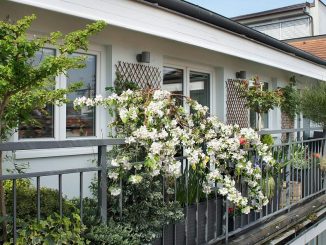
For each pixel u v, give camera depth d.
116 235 2.59
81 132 4.96
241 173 3.82
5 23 2.19
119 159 2.80
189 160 3.24
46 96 2.59
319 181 6.24
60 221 2.36
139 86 5.56
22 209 2.70
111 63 5.18
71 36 2.41
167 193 3.29
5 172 3.94
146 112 3.02
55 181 4.60
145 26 4.77
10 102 2.49
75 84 2.76
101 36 5.01
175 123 3.13
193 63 6.95
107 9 4.25
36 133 4.44
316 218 5.60
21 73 2.14
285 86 9.89
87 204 3.10
